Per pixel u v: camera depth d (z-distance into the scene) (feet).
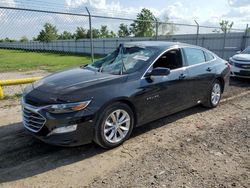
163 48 16.34
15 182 10.50
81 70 15.97
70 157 12.57
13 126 16.55
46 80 14.43
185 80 17.01
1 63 77.10
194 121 17.94
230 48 67.97
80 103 11.94
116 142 13.50
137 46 17.03
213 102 20.75
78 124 11.93
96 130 12.56
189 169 11.56
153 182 10.52
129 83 13.79
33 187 10.19
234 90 28.68
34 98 12.57
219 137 15.21
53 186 10.27
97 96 12.45
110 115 13.03
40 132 12.24
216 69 20.17
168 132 15.87
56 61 85.40
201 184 10.44
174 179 10.76
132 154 12.95
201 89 18.85
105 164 11.98
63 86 13.01
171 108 16.52
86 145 13.82
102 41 117.60
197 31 47.85
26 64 73.72
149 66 14.97
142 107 14.44
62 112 11.72
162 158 12.55
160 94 15.33
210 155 12.92
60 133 11.77
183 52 17.57
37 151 13.12
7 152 12.96
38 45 67.00
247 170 11.59
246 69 32.53
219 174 11.21
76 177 10.91
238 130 16.38
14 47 50.78
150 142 14.37
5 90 26.58
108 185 10.32
